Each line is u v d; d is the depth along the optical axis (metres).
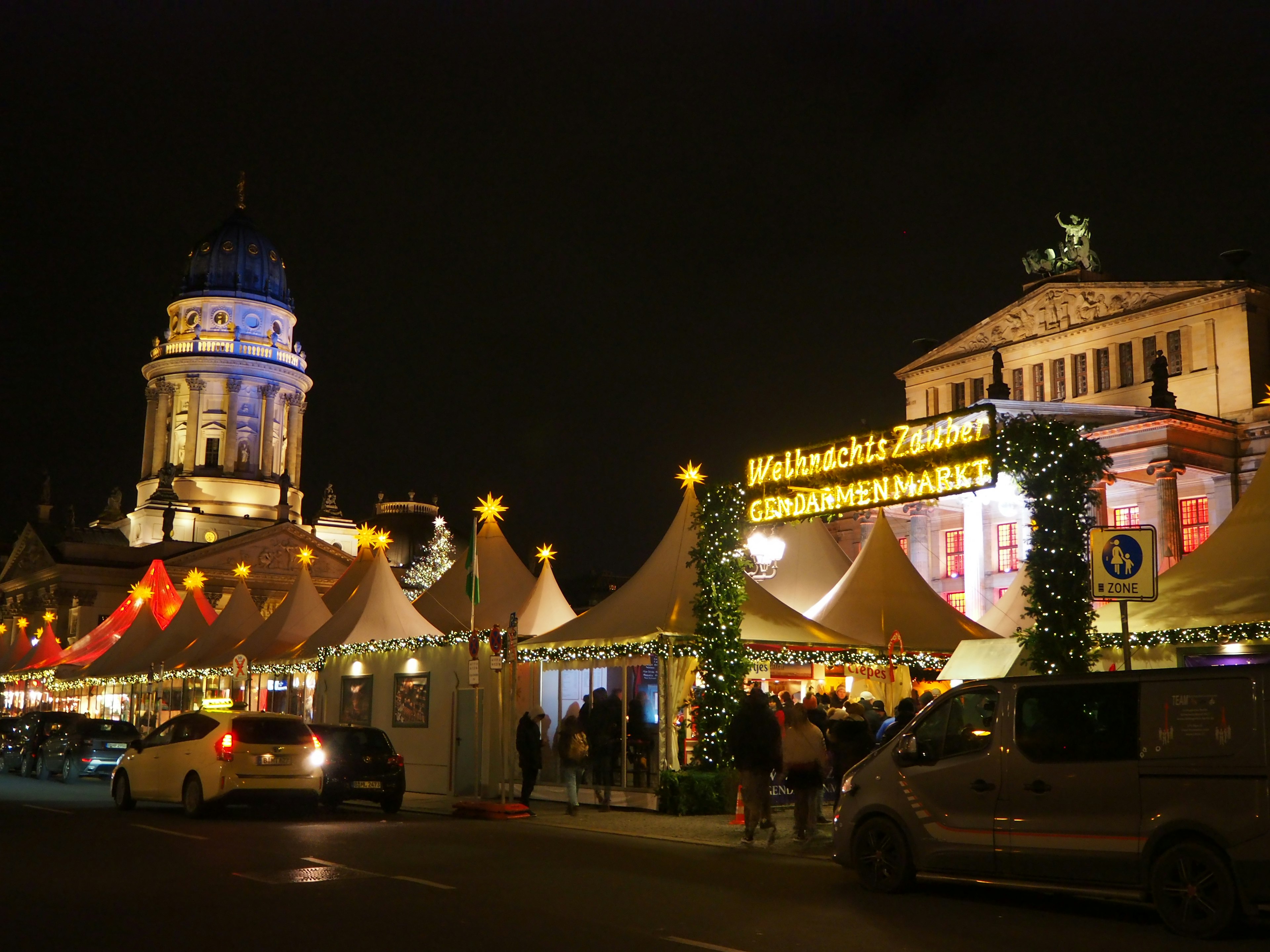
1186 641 20.88
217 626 41.56
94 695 53.00
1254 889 10.27
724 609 22.52
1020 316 58.16
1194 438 46.78
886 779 13.02
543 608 32.81
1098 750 11.58
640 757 24.89
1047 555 17.59
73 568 90.69
